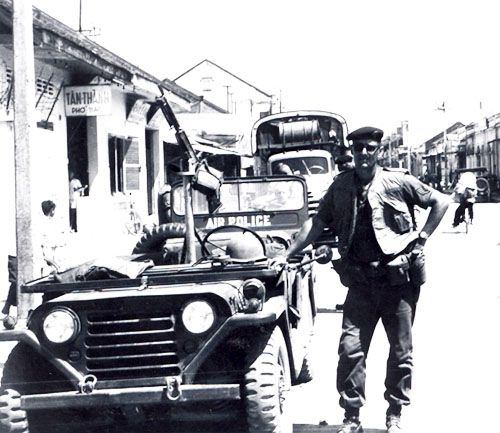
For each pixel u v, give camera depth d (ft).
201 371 17.70
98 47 60.70
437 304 38.27
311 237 19.07
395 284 18.19
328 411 21.47
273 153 84.69
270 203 29.32
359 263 18.37
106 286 18.21
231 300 17.40
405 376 18.58
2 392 17.65
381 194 18.21
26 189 31.50
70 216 68.18
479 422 19.99
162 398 16.85
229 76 213.66
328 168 76.54
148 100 88.43
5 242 53.36
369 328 18.66
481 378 24.30
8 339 17.53
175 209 29.30
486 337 30.25
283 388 17.89
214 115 118.21
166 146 117.29
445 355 27.50
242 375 17.37
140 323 17.38
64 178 65.82
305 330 23.70
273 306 18.02
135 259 23.16
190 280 18.16
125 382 17.25
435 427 19.74
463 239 79.51
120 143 87.10
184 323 17.17
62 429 19.29
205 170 23.44
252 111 213.46
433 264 56.34
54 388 17.95
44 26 48.83
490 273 50.11
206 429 19.44
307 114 84.43
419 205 18.43
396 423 18.65
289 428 18.65
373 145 18.04
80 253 55.93
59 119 64.80
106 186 76.54
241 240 20.31
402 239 18.28
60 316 17.44
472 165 230.89
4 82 52.37
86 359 17.46
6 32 46.70
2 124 53.16
